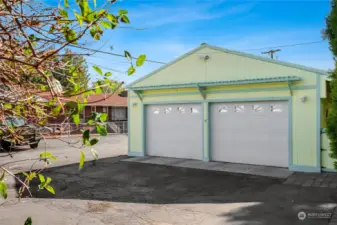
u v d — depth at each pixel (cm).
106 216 496
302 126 827
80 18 139
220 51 984
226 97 968
